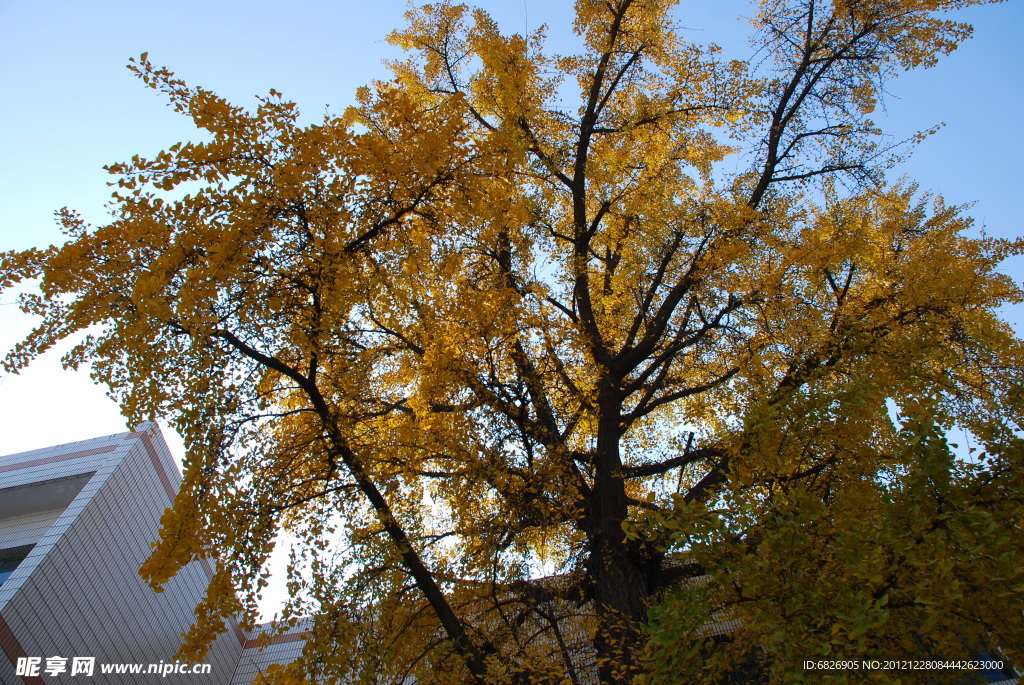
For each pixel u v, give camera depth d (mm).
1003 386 5961
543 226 7219
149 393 4062
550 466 5387
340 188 4328
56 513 11781
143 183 4074
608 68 7926
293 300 4371
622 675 4461
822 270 6191
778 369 6152
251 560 4543
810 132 7125
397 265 4828
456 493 5293
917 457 3678
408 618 5590
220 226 4043
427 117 4820
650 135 7844
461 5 7633
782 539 3525
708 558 3547
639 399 7875
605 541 5805
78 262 4133
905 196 7965
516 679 4836
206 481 4359
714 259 5988
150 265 4066
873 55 7203
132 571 11078
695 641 3512
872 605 3422
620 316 7773
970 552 3297
